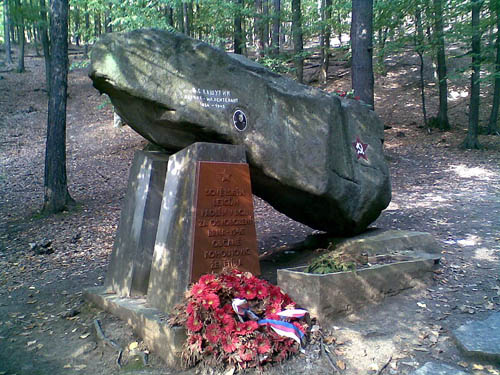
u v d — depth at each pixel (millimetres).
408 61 25688
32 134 19203
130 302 4766
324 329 4059
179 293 4195
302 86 5652
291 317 3846
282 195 5664
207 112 4785
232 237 4543
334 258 4777
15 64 33781
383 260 5164
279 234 8438
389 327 4141
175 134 5074
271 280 5527
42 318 5094
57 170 10266
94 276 6633
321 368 3557
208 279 3963
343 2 17031
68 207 10445
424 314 4383
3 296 5895
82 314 5070
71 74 30531
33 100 24469
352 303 4383
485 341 3699
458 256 6090
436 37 16531
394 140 17188
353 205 5824
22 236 8758
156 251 4820
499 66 16125
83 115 21859
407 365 3545
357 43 11750
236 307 3744
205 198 4434
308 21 22156
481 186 11148
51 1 10234
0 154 16250
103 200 11219
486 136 17156
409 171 13328
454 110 20016
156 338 3992
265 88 5211
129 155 15812
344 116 5969
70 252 7824
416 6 15945
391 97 22062
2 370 3904
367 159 6094
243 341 3615
